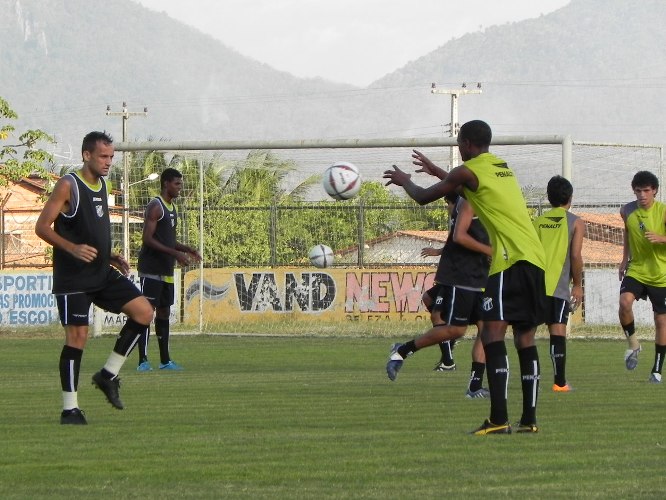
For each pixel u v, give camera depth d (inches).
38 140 2252.7
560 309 972.6
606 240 2529.5
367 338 1955.0
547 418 744.3
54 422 737.0
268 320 2158.0
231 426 705.0
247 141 1840.6
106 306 764.6
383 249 2255.2
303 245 2247.8
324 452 583.8
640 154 2082.9
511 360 1424.7
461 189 693.3
